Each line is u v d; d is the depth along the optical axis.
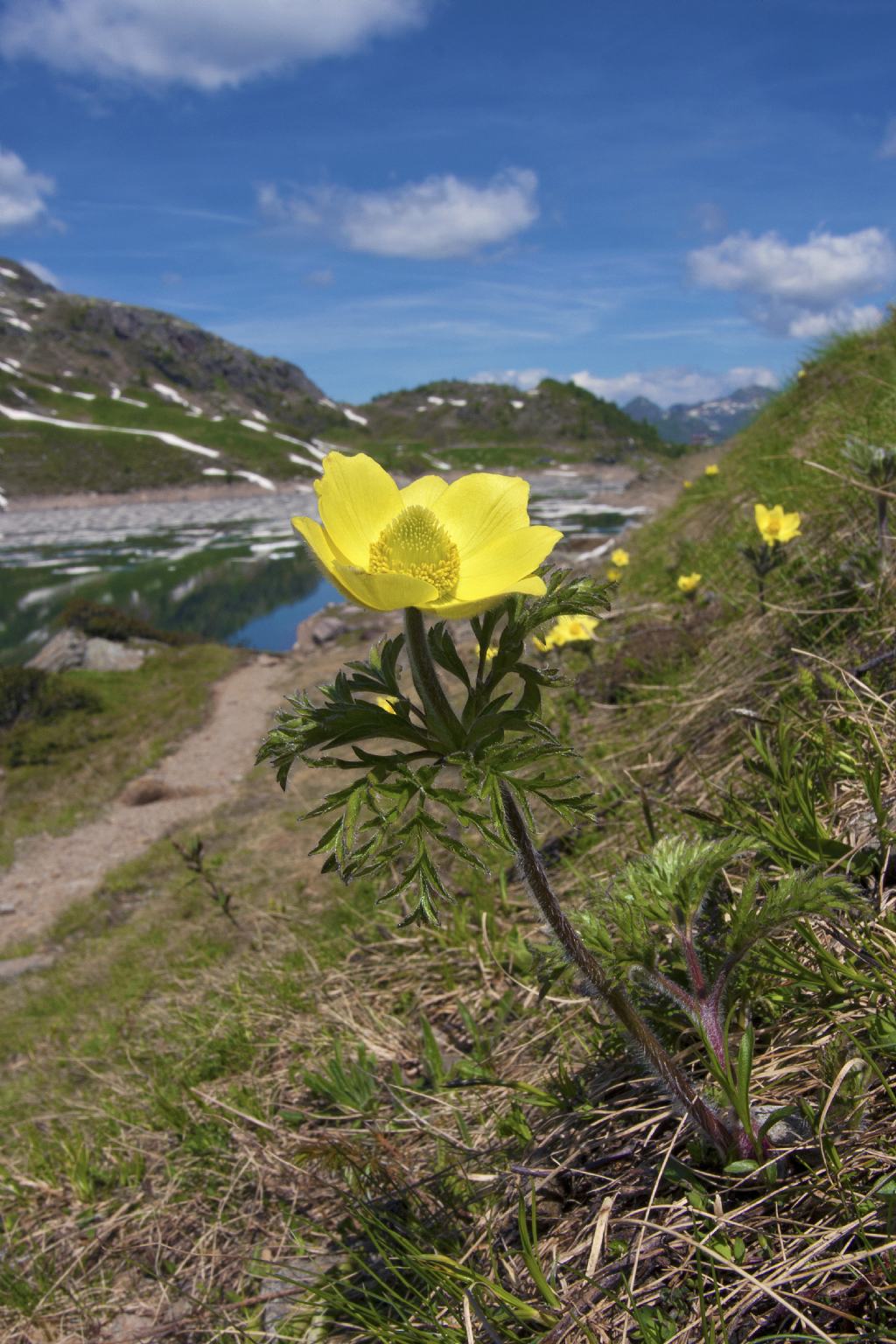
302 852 7.89
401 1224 1.89
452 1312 1.52
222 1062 3.32
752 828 2.01
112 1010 5.59
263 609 33.12
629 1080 1.82
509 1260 1.63
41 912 9.70
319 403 147.38
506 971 2.79
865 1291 1.19
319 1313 1.84
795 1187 1.36
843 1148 1.37
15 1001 7.14
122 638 23.55
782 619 3.50
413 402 150.00
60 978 7.25
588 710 4.86
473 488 1.38
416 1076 2.59
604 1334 1.34
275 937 4.63
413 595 1.06
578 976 1.44
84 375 122.25
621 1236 1.50
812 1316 1.20
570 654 5.84
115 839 11.83
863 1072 1.41
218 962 5.05
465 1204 1.86
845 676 2.36
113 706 18.81
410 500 1.46
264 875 7.47
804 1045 1.61
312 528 1.19
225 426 104.62
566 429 131.38
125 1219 2.59
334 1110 2.61
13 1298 2.38
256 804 11.48
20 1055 5.80
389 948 3.38
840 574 3.34
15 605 35.56
